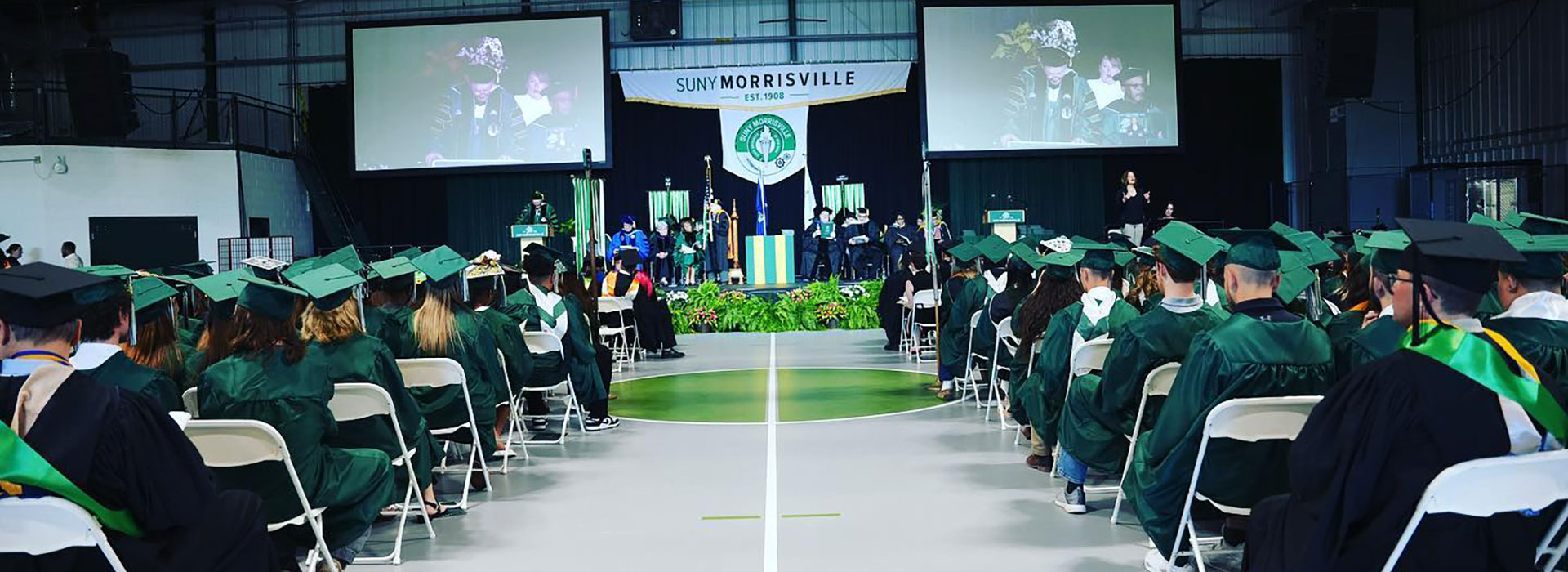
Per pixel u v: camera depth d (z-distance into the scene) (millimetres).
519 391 7859
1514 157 23172
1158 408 5180
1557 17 21734
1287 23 26656
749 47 26594
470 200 26516
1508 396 2957
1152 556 5012
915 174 26422
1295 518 3260
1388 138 22812
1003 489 6777
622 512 6406
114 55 21109
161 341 4879
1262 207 26609
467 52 24281
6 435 2963
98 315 3771
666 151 26500
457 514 6402
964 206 26031
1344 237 9016
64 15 27250
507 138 24250
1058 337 6383
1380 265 4242
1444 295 3057
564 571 5262
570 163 24172
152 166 21547
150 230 21531
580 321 8883
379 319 7137
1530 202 21172
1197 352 4332
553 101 24172
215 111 26875
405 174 24375
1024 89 24094
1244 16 26625
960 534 5758
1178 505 4469
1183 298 5148
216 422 4020
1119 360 5156
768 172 26359
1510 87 23203
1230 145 26469
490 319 7484
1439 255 3016
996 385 9078
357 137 24422
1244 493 4293
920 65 24031
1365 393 3049
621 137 26516
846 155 26438
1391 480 3020
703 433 9094
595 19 24078
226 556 3412
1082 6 24094
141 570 3195
